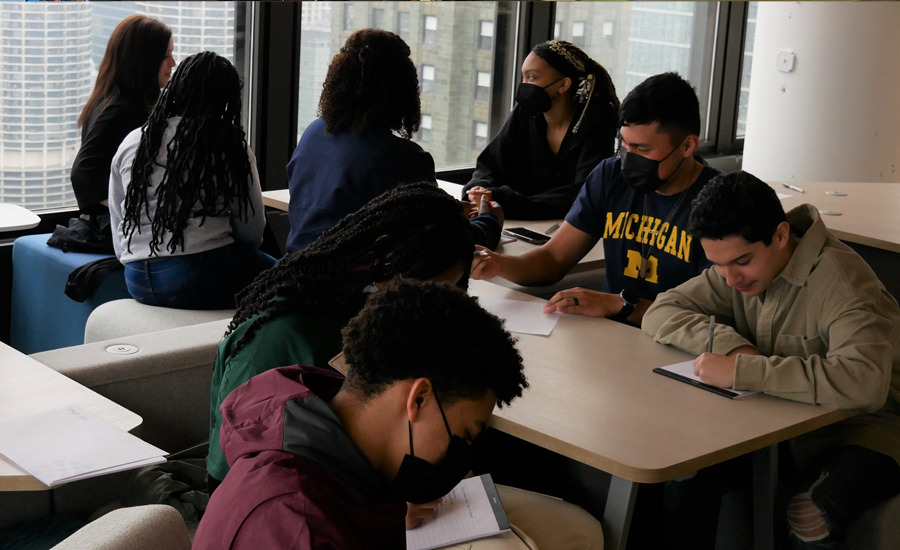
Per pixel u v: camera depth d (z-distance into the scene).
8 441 1.67
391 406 1.07
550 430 1.73
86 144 3.45
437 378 1.05
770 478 1.96
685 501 2.34
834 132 5.17
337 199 2.53
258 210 3.10
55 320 3.47
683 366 2.07
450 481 1.12
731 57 6.57
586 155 3.58
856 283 2.01
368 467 1.06
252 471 1.03
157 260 2.99
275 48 4.17
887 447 2.05
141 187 2.95
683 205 2.53
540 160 3.66
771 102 5.32
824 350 2.04
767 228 1.98
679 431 1.75
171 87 2.93
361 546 1.05
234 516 1.00
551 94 3.54
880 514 2.04
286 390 1.15
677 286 2.42
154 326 2.86
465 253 1.61
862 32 5.04
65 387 1.93
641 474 1.60
